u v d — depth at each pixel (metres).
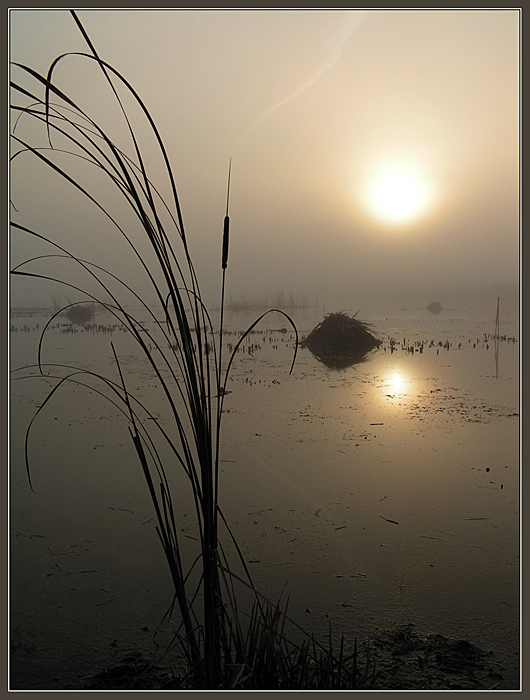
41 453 4.10
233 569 2.54
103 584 2.44
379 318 16.47
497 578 2.45
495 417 4.97
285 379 6.79
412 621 2.16
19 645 2.04
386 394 5.91
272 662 1.68
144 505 3.24
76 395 5.83
